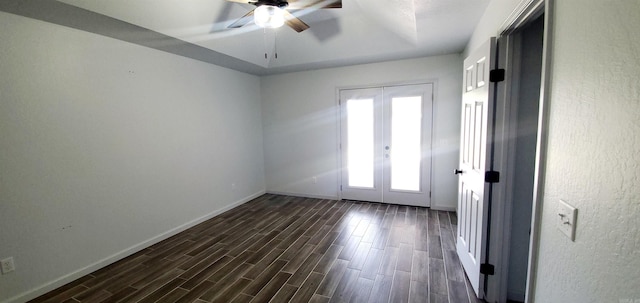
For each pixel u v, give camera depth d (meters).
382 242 2.96
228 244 3.00
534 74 1.70
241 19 2.44
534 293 1.13
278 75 4.77
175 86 3.28
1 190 1.97
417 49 3.41
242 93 4.47
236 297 2.07
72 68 2.33
